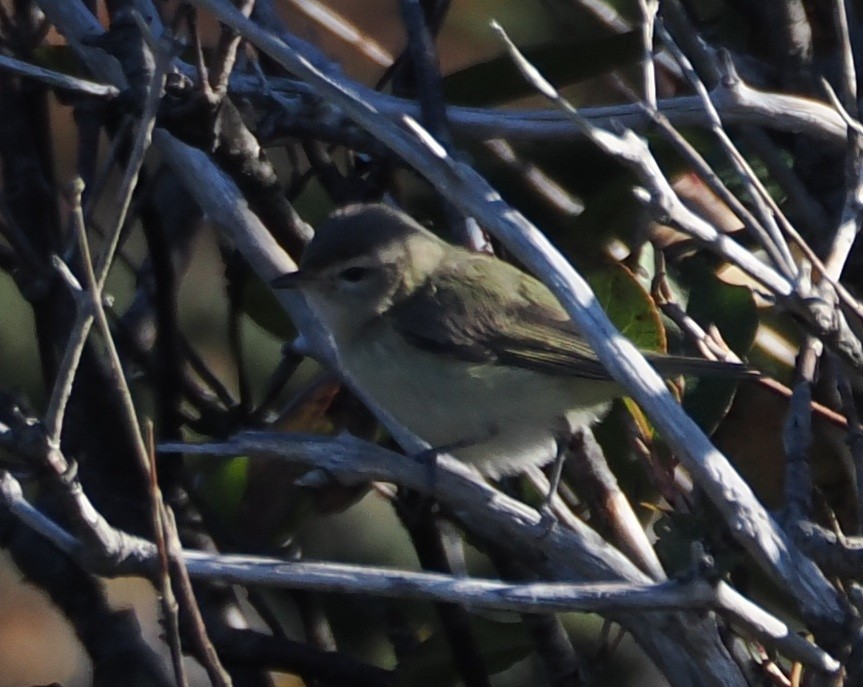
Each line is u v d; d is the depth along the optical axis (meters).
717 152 10.51
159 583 6.48
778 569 6.75
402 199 11.48
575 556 8.01
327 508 10.13
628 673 11.10
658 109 8.50
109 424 9.72
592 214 9.84
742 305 9.70
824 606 6.72
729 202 7.46
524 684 11.36
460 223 10.80
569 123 9.36
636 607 6.70
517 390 9.59
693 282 9.83
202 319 12.59
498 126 9.54
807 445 7.71
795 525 7.03
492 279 10.05
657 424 7.03
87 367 9.68
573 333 9.74
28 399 10.93
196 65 8.38
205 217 10.39
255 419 10.35
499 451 9.77
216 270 12.70
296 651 9.20
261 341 12.70
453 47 12.98
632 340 9.27
